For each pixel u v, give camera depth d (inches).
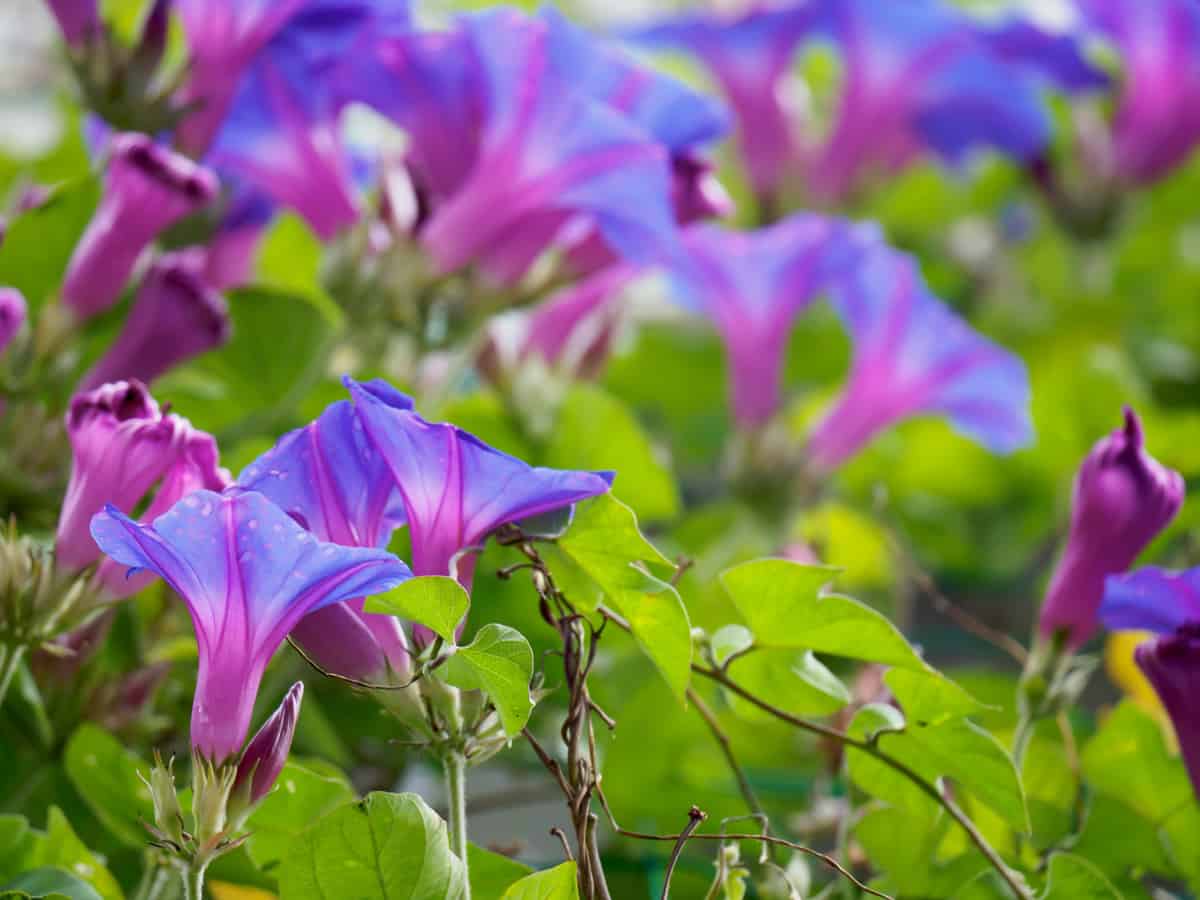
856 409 56.9
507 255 49.2
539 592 41.0
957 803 44.7
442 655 40.0
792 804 50.4
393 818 39.8
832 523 58.5
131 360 46.9
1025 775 45.4
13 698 45.6
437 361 52.3
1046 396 63.7
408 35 48.1
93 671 46.0
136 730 46.2
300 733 47.9
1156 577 42.3
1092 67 63.4
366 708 49.3
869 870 45.4
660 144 48.4
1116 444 44.3
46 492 46.6
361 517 40.2
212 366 49.9
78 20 48.1
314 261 53.9
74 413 41.7
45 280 48.9
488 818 53.9
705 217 50.2
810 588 42.1
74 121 56.0
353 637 40.4
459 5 60.7
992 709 41.9
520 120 48.0
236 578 39.1
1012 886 42.1
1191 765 42.9
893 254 55.4
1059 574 44.9
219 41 48.4
